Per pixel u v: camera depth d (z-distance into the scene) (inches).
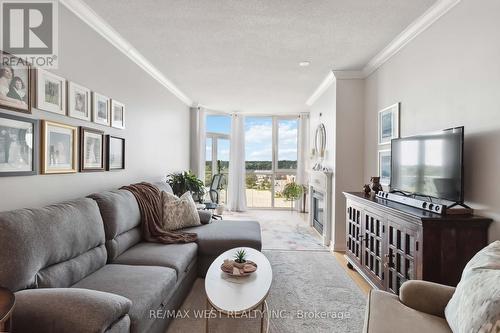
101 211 86.8
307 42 116.6
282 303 94.7
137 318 57.1
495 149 70.8
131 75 130.0
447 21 87.9
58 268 64.7
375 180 124.1
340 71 150.2
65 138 86.2
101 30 102.8
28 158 73.1
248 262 81.7
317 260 137.9
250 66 145.6
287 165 284.5
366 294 102.0
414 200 90.0
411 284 60.8
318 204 195.2
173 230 123.6
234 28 105.2
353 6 89.8
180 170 211.2
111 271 76.8
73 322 44.9
